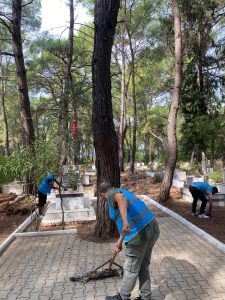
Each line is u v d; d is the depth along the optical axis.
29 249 6.44
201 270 5.05
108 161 6.73
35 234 7.40
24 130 13.74
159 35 21.08
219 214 9.48
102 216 6.96
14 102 32.91
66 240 6.98
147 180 17.14
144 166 34.16
